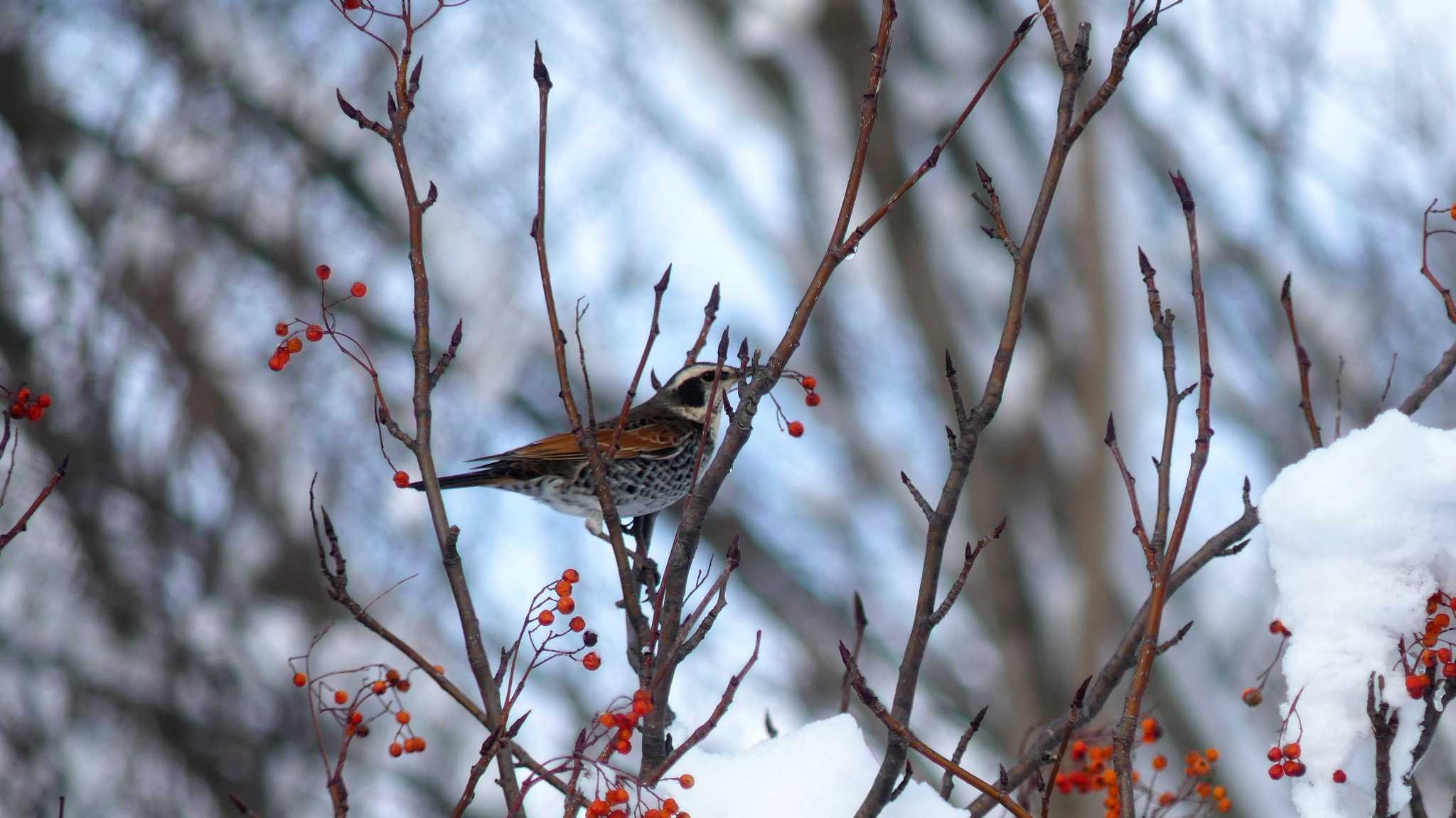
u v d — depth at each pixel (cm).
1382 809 374
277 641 1591
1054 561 1602
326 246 1712
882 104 1720
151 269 1595
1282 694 1430
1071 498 1605
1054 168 452
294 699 1577
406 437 457
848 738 491
